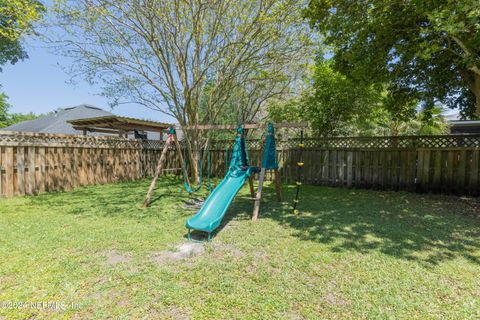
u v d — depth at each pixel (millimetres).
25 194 6020
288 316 1794
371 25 4859
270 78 7809
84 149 7422
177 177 9883
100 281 2238
